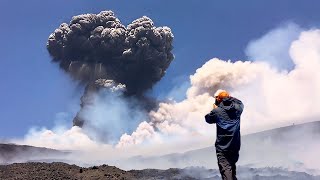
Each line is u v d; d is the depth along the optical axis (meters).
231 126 7.84
